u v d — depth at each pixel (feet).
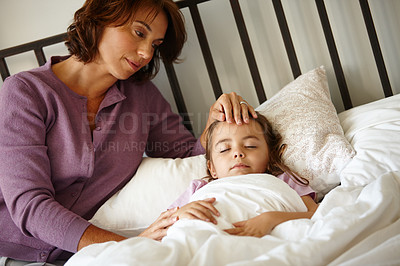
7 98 3.45
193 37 5.28
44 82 3.62
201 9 5.21
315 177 3.70
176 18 4.03
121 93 4.05
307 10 5.07
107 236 3.14
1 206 3.57
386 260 2.10
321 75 4.51
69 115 3.68
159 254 2.28
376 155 3.43
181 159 4.23
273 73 5.31
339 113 4.95
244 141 3.70
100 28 3.59
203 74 5.40
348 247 2.33
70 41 3.73
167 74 5.03
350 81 5.25
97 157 3.83
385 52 5.15
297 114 3.98
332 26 5.13
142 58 3.76
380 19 5.06
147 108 4.42
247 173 3.64
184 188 3.87
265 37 5.21
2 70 4.95
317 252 2.15
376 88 5.21
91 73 3.83
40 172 3.36
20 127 3.39
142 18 3.58
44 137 3.55
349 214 2.49
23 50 4.87
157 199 3.78
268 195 3.14
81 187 3.76
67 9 5.18
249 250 2.30
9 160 3.30
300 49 5.21
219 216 2.94
